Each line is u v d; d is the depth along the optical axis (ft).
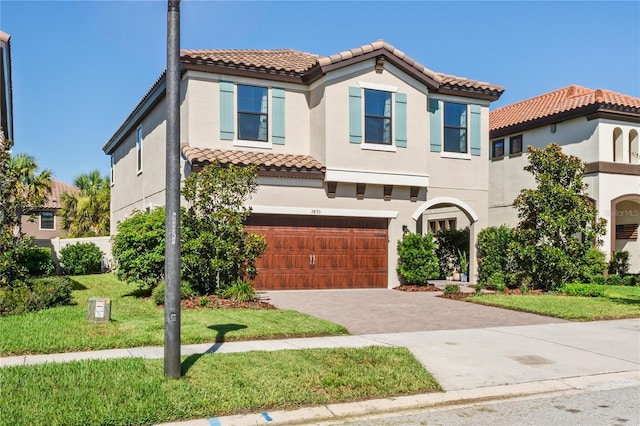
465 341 34.30
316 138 62.75
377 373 25.72
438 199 67.87
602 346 33.58
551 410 22.27
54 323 35.40
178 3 23.67
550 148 62.08
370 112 63.26
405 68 64.18
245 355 28.37
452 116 69.56
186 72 59.16
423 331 37.52
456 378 26.12
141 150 77.10
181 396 21.53
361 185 63.31
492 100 71.61
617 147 75.87
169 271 23.66
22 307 39.40
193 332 33.55
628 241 80.48
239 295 47.09
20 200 43.68
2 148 43.39
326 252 62.39
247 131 61.52
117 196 94.22
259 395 22.11
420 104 65.36
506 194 86.28
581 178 62.03
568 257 60.49
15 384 22.48
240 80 60.95
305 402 22.02
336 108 61.31
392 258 64.75
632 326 40.57
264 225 59.93
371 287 64.08
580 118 75.66
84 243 84.38
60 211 120.88
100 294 53.47
